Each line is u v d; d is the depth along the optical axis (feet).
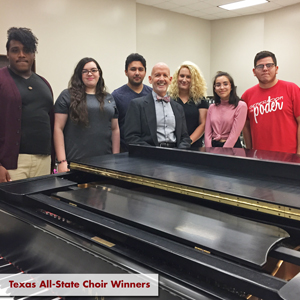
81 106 7.82
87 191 4.17
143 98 7.93
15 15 14.80
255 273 2.15
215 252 2.49
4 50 14.58
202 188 3.51
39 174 7.59
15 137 7.07
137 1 21.40
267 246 2.52
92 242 2.97
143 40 22.67
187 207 3.52
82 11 17.30
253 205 3.12
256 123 9.52
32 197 3.84
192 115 10.02
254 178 3.92
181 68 9.97
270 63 9.02
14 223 3.70
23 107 7.16
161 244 2.60
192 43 25.89
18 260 3.74
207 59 27.32
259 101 9.48
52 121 8.13
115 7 18.76
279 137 9.17
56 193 4.06
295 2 21.50
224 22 26.18
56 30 16.38
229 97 9.43
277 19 23.11
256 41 24.53
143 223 3.04
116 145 8.93
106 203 3.66
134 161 5.14
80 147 7.99
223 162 4.61
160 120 7.79
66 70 17.02
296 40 22.17
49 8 15.97
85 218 3.19
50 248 3.24
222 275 2.18
